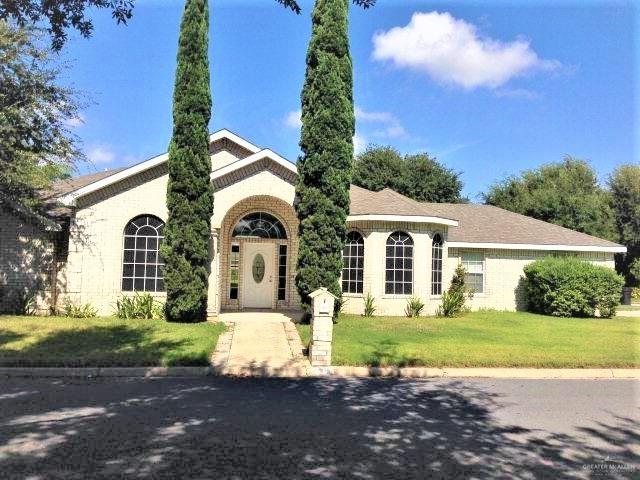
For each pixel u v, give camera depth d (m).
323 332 9.76
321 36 14.78
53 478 4.59
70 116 15.26
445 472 4.95
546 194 38.62
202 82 14.61
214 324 14.05
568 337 13.31
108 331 12.45
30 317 14.79
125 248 15.80
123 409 6.90
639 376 9.92
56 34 6.92
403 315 17.69
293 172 16.08
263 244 18.58
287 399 7.63
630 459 5.44
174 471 4.80
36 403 7.14
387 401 7.64
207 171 14.66
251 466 4.96
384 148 42.53
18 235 15.86
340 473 4.84
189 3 14.67
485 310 20.56
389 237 17.78
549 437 6.13
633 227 39.47
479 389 8.62
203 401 7.41
